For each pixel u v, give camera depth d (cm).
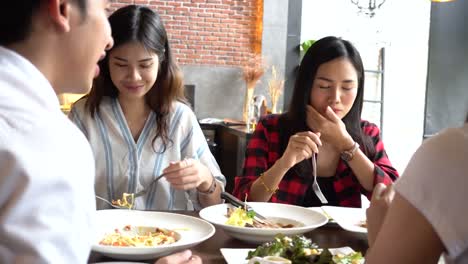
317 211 170
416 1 705
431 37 688
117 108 200
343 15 724
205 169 185
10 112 65
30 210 62
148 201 200
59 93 78
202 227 150
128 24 183
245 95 723
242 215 157
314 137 190
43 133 66
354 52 204
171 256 113
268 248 123
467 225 73
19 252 62
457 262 74
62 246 64
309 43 709
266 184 193
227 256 128
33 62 72
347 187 213
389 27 714
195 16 710
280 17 712
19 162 63
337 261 120
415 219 77
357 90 210
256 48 725
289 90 730
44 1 70
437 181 75
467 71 680
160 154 203
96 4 75
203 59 718
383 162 218
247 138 531
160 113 202
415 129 723
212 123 635
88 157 70
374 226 109
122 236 140
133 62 185
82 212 66
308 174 209
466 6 678
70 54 74
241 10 720
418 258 77
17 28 70
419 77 719
